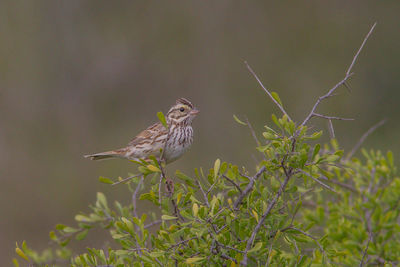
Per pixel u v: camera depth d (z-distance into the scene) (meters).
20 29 19.45
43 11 19.70
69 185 17.55
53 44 19.80
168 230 5.36
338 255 5.85
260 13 19.64
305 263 5.80
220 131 18.55
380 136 17.38
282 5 19.56
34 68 19.53
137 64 19.89
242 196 5.59
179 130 8.16
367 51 19.14
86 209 17.20
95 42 20.02
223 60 19.50
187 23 19.80
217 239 5.18
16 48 19.39
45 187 17.62
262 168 5.59
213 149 18.08
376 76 18.86
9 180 17.78
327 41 19.31
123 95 19.88
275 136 5.39
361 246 6.48
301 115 18.31
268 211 5.25
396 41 19.09
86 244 10.75
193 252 5.46
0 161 17.98
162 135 8.12
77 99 19.75
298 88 18.78
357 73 18.88
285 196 6.53
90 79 19.88
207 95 19.22
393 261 6.42
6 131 18.80
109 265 5.73
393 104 18.42
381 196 7.06
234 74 19.31
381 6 19.44
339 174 7.45
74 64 19.88
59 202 17.28
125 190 17.11
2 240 16.50
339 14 19.44
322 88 18.64
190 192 5.38
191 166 17.47
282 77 19.03
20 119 19.08
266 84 19.00
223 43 19.62
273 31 19.53
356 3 19.52
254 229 5.41
